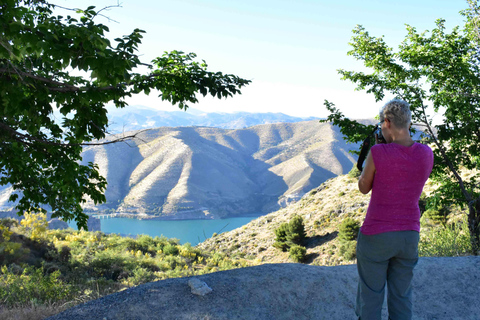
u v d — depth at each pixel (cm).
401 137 229
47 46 351
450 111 1017
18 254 1334
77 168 703
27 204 719
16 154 620
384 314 332
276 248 4975
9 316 481
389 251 223
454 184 1060
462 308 344
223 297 333
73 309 316
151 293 335
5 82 428
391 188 221
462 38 1067
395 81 1102
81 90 474
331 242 4328
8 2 338
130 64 385
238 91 587
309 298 346
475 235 910
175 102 591
